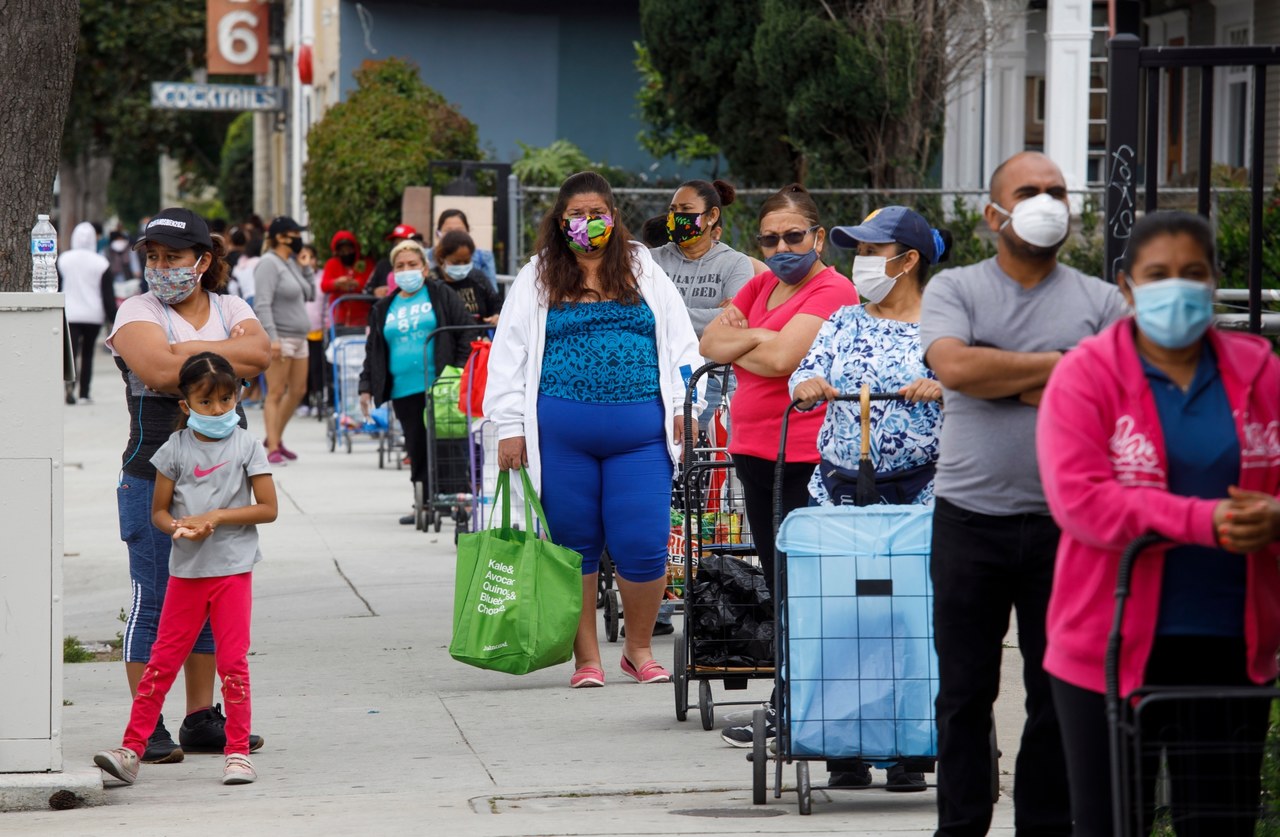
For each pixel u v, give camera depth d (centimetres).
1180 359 1011
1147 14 5934
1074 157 4609
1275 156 5056
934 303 1237
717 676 1817
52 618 1600
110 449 4800
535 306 2012
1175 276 978
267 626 2536
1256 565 999
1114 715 964
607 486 2042
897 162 4322
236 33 7881
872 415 1509
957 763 1262
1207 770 1038
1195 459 999
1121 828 956
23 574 1591
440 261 3547
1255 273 1598
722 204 2408
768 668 1811
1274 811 1123
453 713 1988
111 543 3300
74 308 6184
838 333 1555
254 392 6078
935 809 1518
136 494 1738
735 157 4816
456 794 1605
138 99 10400
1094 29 5616
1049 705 1241
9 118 1964
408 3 6488
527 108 6581
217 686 2181
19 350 1568
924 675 1425
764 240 1758
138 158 11406
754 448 1759
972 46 4319
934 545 1258
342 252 5356
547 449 2025
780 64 4338
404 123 5881
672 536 2361
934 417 1503
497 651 1956
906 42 4238
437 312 3331
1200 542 962
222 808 1564
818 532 1433
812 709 1430
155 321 1738
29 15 1962
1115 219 1577
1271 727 1198
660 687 2119
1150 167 1585
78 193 12838
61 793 1586
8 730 1595
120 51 10106
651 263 2038
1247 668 1020
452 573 2941
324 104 7319
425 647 2384
